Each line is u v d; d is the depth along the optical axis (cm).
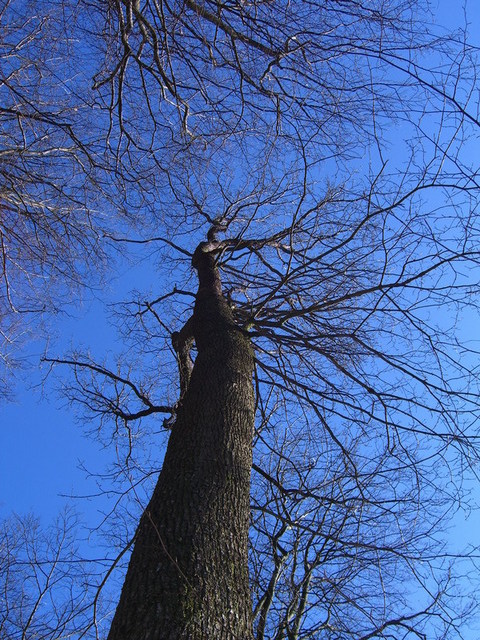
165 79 459
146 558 310
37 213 567
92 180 541
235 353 477
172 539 315
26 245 575
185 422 410
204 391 432
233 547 326
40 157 549
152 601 281
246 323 543
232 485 363
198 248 643
